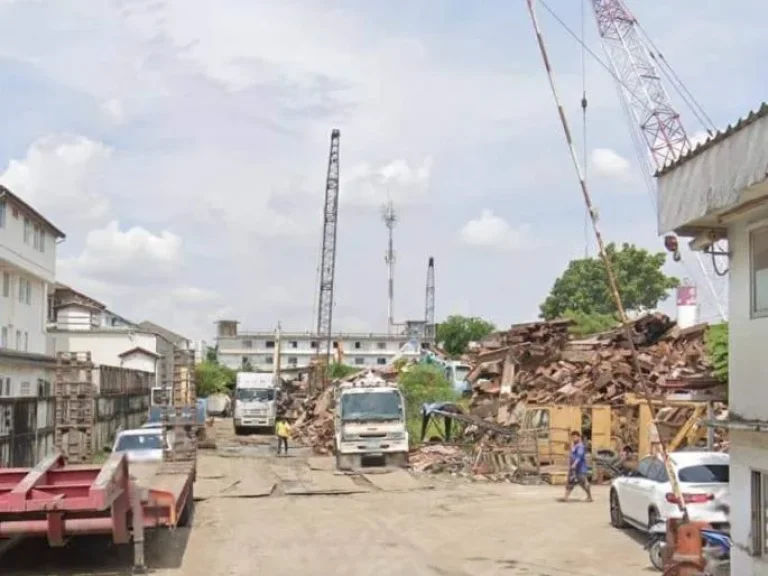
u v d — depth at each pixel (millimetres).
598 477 28453
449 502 24188
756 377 10859
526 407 34312
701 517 15117
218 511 22453
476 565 15102
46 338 58250
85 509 12969
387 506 23422
